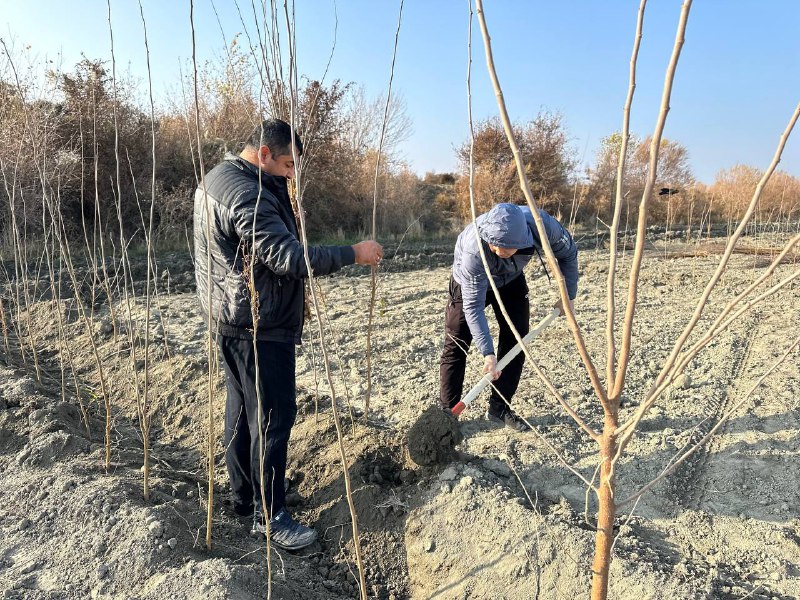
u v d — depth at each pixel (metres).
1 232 9.04
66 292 7.27
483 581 2.63
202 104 10.58
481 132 17.56
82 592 2.45
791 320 5.66
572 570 2.51
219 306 2.62
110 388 4.77
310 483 3.35
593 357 4.96
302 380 4.78
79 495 2.92
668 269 8.86
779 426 3.57
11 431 3.62
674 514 2.96
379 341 5.70
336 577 2.80
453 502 2.96
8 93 7.19
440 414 3.24
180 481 3.33
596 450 3.49
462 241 3.16
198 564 2.44
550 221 3.09
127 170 10.48
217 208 2.47
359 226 15.63
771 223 14.06
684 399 4.04
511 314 3.41
